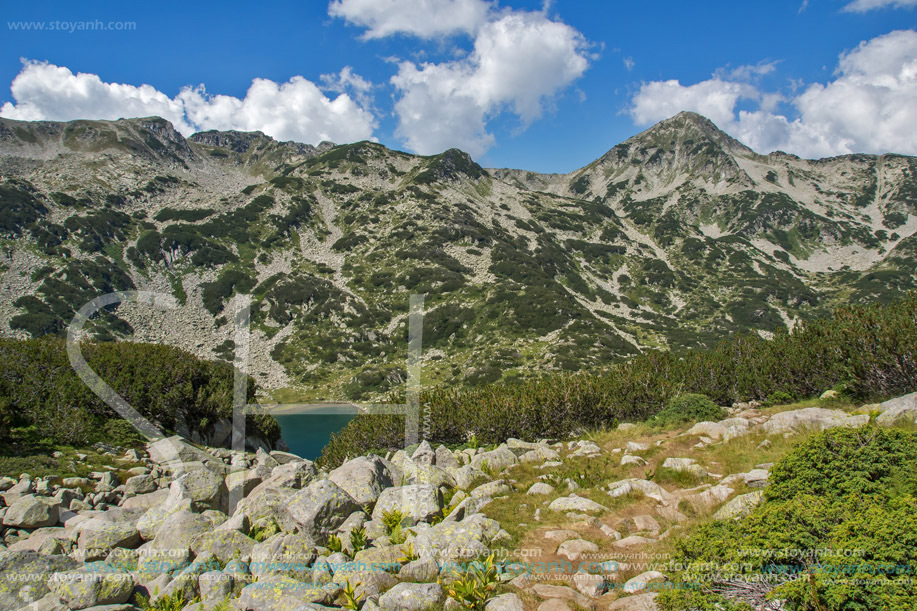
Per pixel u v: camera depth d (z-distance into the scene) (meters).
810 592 3.83
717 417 12.78
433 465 9.62
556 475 9.20
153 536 6.91
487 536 6.68
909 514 4.27
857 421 8.80
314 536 6.93
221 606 5.43
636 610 4.81
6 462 9.05
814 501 4.87
